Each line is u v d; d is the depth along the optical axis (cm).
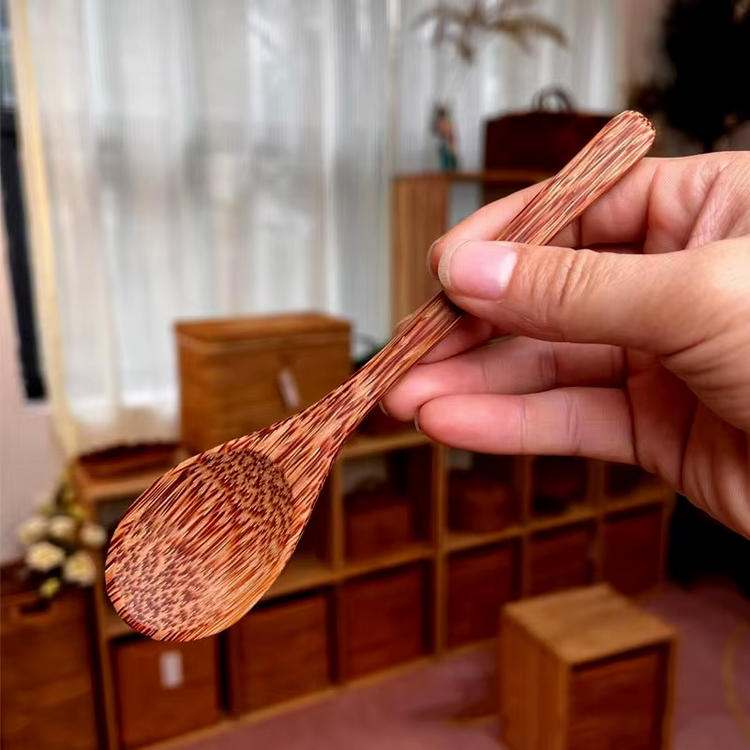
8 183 54
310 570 60
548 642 49
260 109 60
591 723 49
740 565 78
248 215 60
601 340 18
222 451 20
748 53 72
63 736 51
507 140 65
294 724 57
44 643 50
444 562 65
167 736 55
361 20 62
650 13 76
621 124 21
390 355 21
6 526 56
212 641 56
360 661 62
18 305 56
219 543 20
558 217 20
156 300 58
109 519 60
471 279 19
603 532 74
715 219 20
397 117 65
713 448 22
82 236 54
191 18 56
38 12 50
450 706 59
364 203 65
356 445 59
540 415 24
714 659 66
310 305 65
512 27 68
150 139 56
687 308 17
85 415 57
